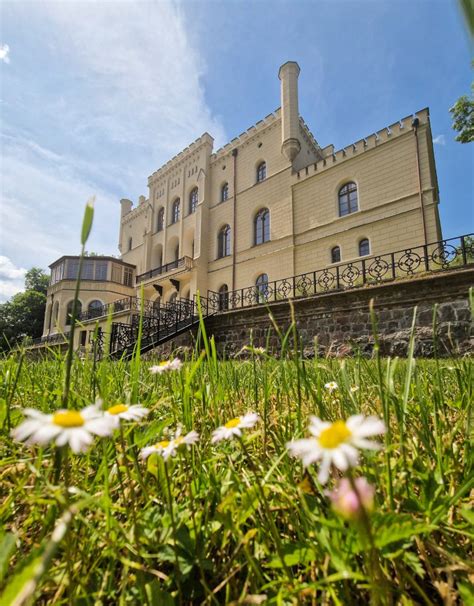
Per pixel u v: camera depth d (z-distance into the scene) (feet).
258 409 4.38
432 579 1.73
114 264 88.79
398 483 2.26
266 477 2.11
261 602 1.57
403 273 40.68
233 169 68.44
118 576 1.90
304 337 29.55
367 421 1.17
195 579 1.90
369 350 25.44
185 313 43.24
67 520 1.14
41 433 1.35
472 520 1.76
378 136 47.96
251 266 61.26
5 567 1.37
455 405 3.78
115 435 2.84
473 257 31.71
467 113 40.83
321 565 1.72
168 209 82.79
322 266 51.03
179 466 2.85
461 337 21.54
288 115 59.26
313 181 54.65
